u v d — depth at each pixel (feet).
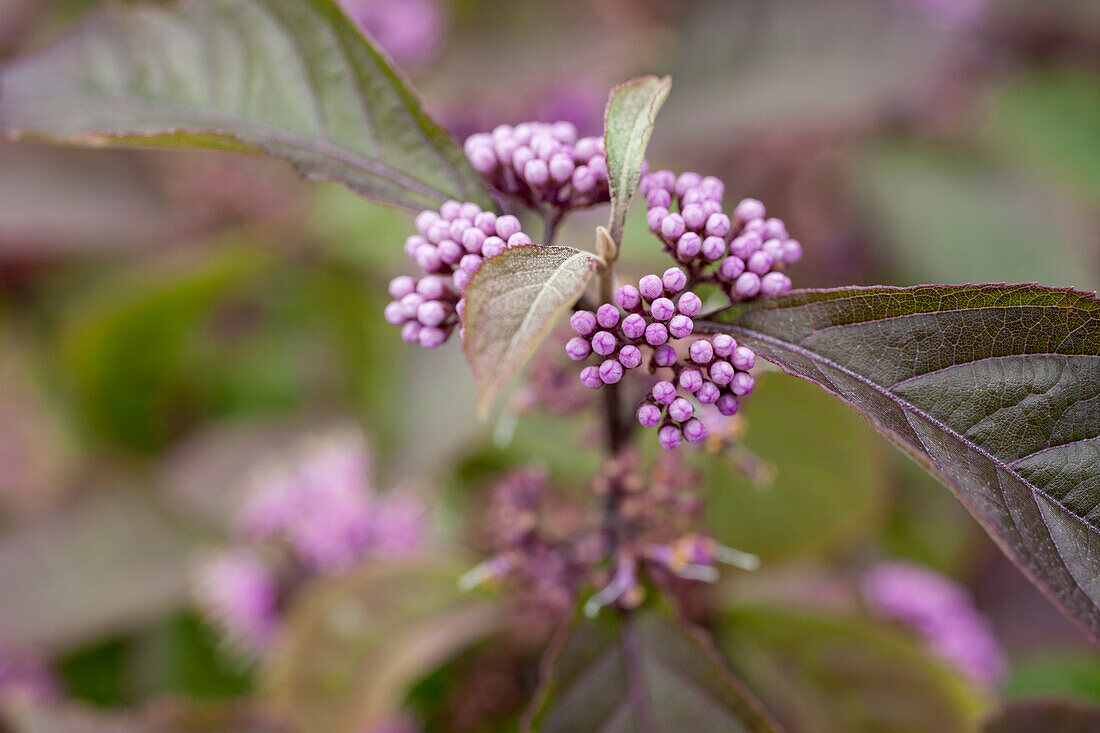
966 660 1.36
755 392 1.14
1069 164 2.06
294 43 1.05
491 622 1.17
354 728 1.19
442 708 1.26
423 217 1.02
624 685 1.06
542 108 1.78
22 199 1.77
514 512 1.11
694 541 1.07
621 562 1.06
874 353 0.97
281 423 1.74
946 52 1.96
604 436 1.07
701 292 1.04
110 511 1.59
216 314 1.97
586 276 0.93
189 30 1.07
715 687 1.06
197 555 1.56
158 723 1.19
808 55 1.89
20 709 1.20
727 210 1.92
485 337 0.92
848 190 2.09
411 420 1.50
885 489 1.18
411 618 1.17
